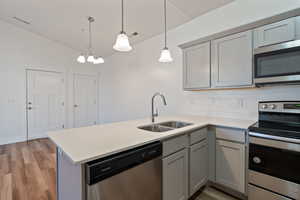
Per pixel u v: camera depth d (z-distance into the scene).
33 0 2.89
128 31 3.41
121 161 1.08
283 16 1.62
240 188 1.75
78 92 5.18
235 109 2.36
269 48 1.65
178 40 3.12
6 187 2.05
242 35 1.94
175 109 3.21
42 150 3.45
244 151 1.72
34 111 4.33
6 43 3.87
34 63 4.28
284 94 1.91
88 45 4.57
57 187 1.42
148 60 3.78
